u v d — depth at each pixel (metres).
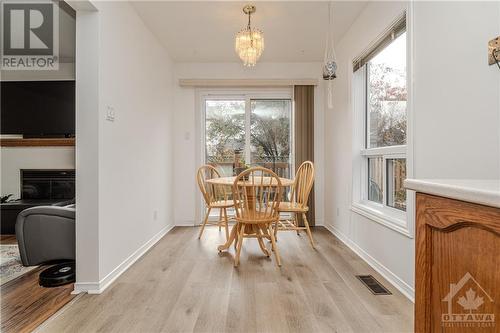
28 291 2.11
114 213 2.37
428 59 1.84
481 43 1.43
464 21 1.54
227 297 2.00
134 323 1.68
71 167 4.21
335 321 1.70
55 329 1.62
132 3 2.75
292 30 3.38
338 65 3.70
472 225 0.64
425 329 0.80
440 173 1.74
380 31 2.53
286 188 4.38
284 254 2.96
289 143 4.53
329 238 3.61
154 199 3.44
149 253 3.01
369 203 2.96
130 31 2.75
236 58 4.27
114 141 2.38
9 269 2.55
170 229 4.13
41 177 4.23
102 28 2.17
